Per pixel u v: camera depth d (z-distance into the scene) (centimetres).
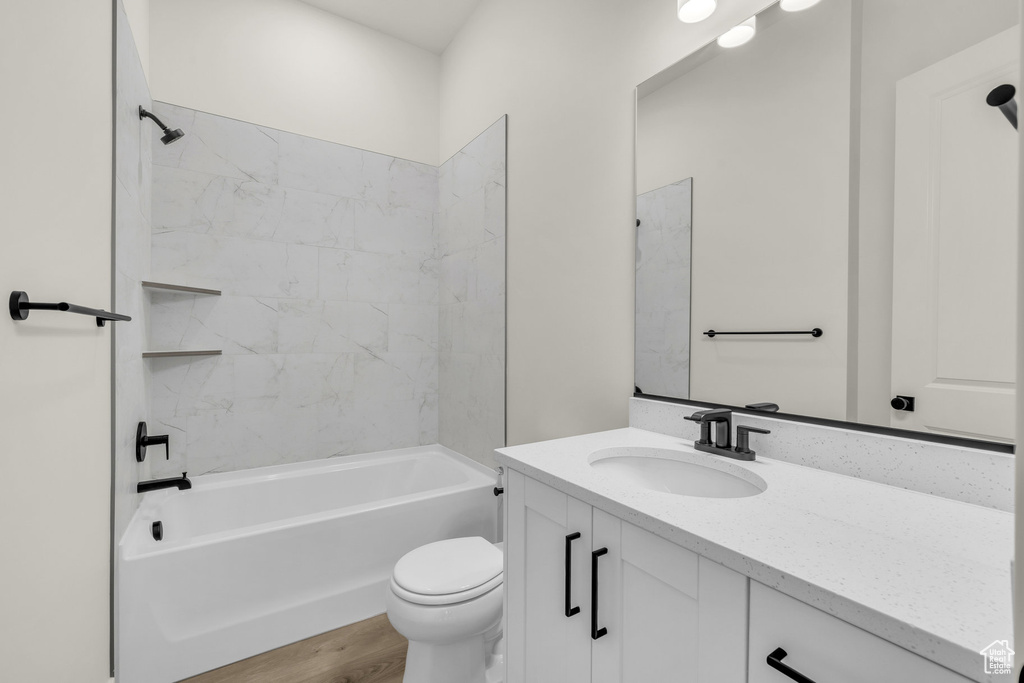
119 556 149
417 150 288
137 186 179
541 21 200
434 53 293
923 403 91
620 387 162
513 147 220
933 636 47
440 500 212
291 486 241
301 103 252
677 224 141
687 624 73
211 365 230
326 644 177
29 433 87
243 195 237
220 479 231
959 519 77
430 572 148
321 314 258
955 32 86
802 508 82
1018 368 29
